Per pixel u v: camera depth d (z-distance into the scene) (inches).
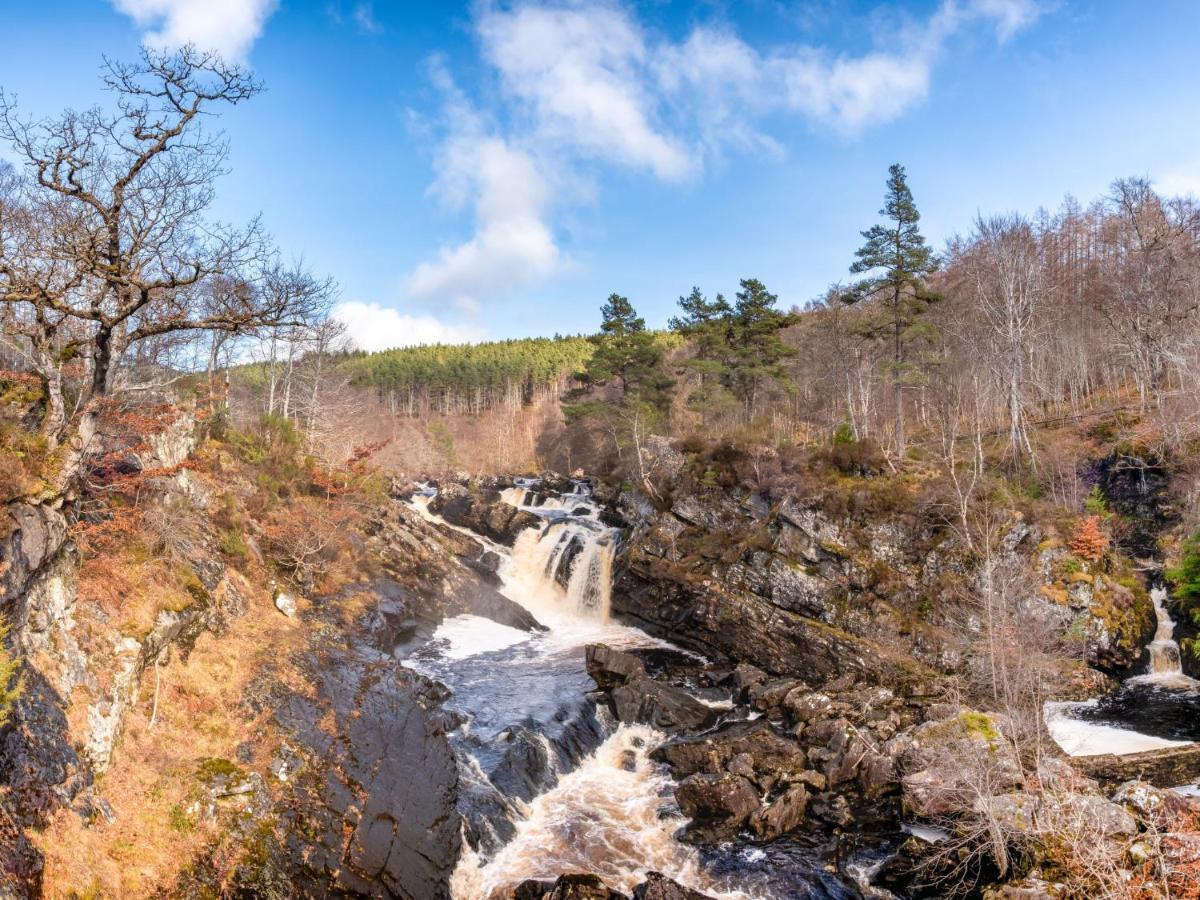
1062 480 1684.3
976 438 1775.3
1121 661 1278.3
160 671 813.2
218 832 658.8
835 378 2591.0
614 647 1605.6
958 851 778.8
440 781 883.4
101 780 634.8
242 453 1517.0
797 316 2728.8
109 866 567.8
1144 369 1979.6
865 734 1055.0
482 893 776.3
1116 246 2564.0
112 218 765.3
